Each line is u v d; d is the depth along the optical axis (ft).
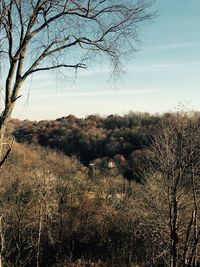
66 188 121.49
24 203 101.96
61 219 112.16
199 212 61.41
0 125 29.32
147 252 94.17
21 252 99.09
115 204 124.88
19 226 94.89
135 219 98.17
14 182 99.60
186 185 61.11
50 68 29.78
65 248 112.37
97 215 120.57
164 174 59.47
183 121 58.90
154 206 64.03
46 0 28.78
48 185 99.71
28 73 29.43
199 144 56.59
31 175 104.73
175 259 55.42
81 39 30.09
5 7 28.58
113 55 30.76
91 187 135.95
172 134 59.62
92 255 110.42
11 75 29.22
